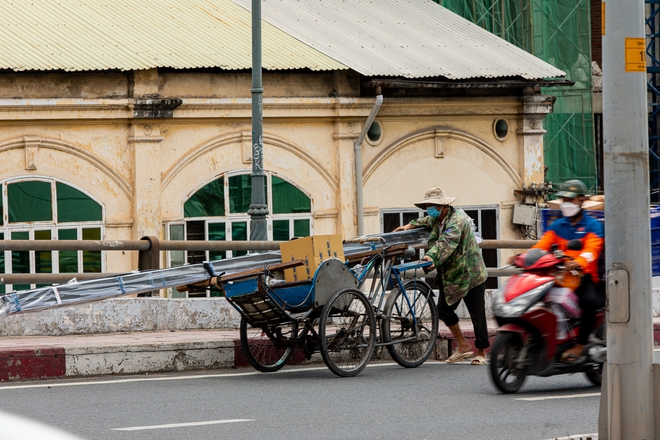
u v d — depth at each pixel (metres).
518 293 12.45
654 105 43.38
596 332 12.82
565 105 39.97
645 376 9.14
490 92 32.56
